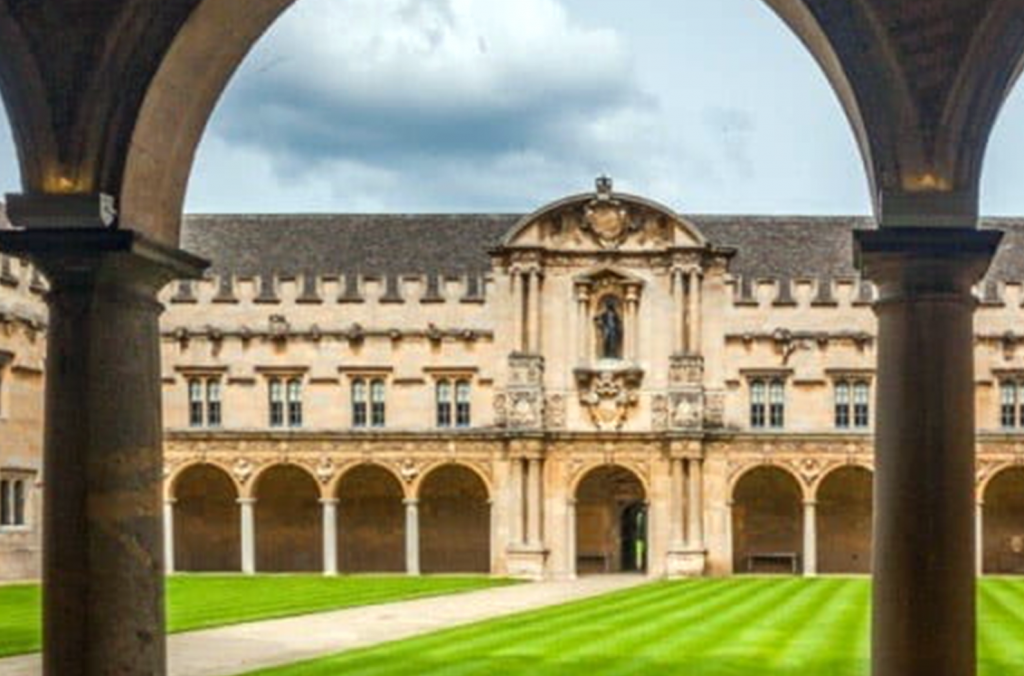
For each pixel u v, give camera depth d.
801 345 75.38
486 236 81.12
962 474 13.38
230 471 76.06
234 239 81.25
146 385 14.30
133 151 13.98
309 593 55.12
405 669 27.86
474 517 79.06
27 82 13.83
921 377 13.35
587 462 75.81
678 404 75.06
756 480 78.25
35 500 67.94
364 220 82.31
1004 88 13.29
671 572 74.75
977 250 13.27
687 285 75.50
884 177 13.39
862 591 55.38
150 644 14.15
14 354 66.25
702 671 27.36
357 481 79.19
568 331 76.25
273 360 76.62
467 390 76.38
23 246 13.79
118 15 13.78
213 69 15.14
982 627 37.09
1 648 31.09
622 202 75.94
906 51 13.31
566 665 28.47
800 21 14.37
